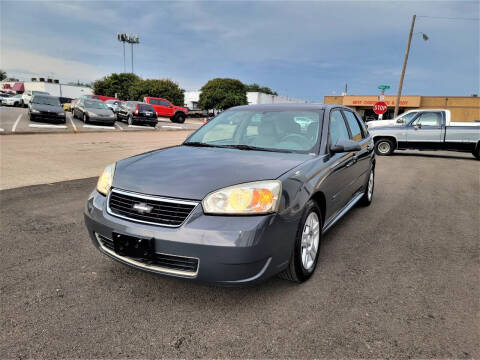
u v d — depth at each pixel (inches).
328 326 86.1
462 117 1497.3
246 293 101.4
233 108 159.3
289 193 93.4
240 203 85.7
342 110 161.5
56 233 147.2
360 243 144.0
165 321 87.4
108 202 97.8
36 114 693.9
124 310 91.9
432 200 223.8
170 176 95.9
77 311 91.1
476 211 197.9
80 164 327.6
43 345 77.7
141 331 83.3
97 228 97.6
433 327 86.4
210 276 84.8
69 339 79.9
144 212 89.7
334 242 144.8
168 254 85.7
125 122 916.6
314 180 105.7
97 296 98.7
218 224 83.8
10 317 87.9
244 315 90.3
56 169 298.7
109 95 2503.7
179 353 75.9
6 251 128.3
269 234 86.4
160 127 898.1
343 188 140.3
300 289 104.3
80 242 137.9
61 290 101.6
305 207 99.8
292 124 134.0
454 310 94.1
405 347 78.7
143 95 2139.5
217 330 84.0
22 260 121.1
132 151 429.7
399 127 488.7
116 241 91.6
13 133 553.3
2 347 76.7
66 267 116.5
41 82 2598.4
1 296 97.8
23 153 376.2
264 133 133.6
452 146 466.3
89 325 85.2
